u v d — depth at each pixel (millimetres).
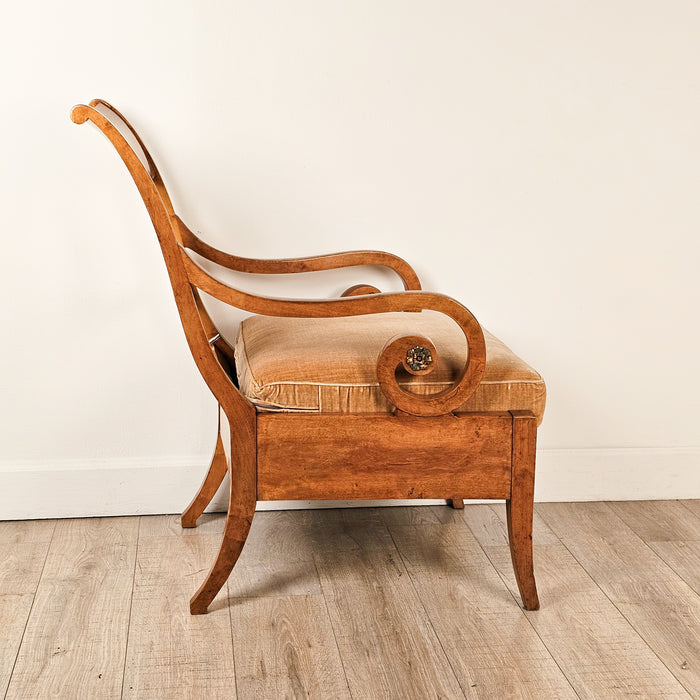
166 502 2219
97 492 2189
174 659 1607
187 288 1592
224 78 2035
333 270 2166
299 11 2023
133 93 2016
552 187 2188
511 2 2076
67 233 2062
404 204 2156
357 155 2113
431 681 1560
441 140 2129
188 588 1854
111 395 2162
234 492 1695
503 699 1515
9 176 2016
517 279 2232
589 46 2121
